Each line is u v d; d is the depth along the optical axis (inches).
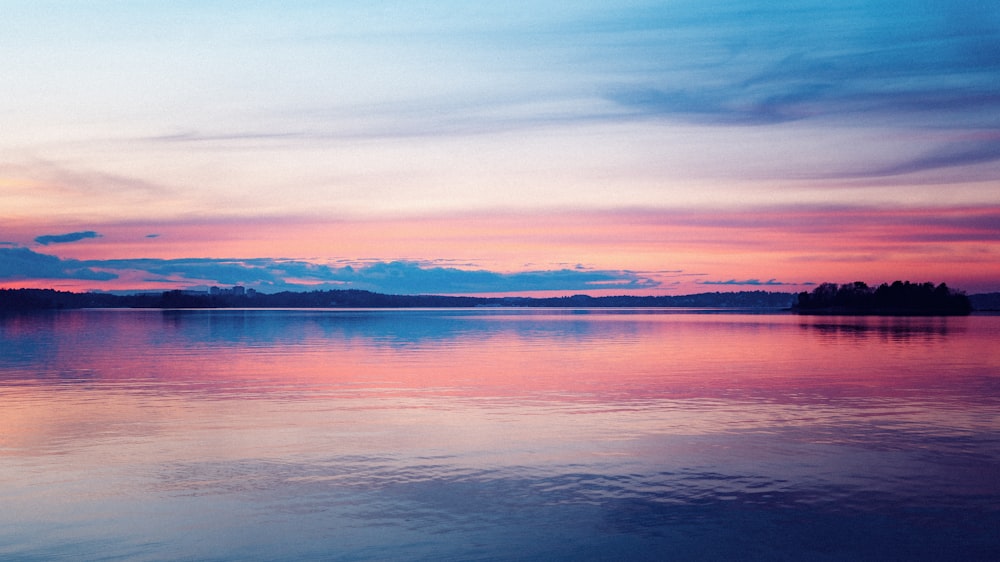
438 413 995.9
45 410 1019.3
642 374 1504.7
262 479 657.6
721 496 606.5
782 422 927.0
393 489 626.8
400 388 1266.0
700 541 510.6
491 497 605.3
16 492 618.5
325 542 509.7
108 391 1221.1
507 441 811.4
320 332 3538.4
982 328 4020.7
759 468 693.3
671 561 478.9
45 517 558.3
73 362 1782.7
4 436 836.0
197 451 762.8
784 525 539.8
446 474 673.6
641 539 514.0
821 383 1339.8
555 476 666.2
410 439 821.9
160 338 2947.8
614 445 791.1
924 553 490.9
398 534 523.5
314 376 1459.2
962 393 1195.3
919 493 613.9
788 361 1819.6
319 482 648.4
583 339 2874.0
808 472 679.7
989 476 665.6
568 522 546.0
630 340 2787.9
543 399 1129.4
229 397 1151.0
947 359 1866.4
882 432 861.2
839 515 560.7
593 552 492.1
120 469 690.8
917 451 762.2
